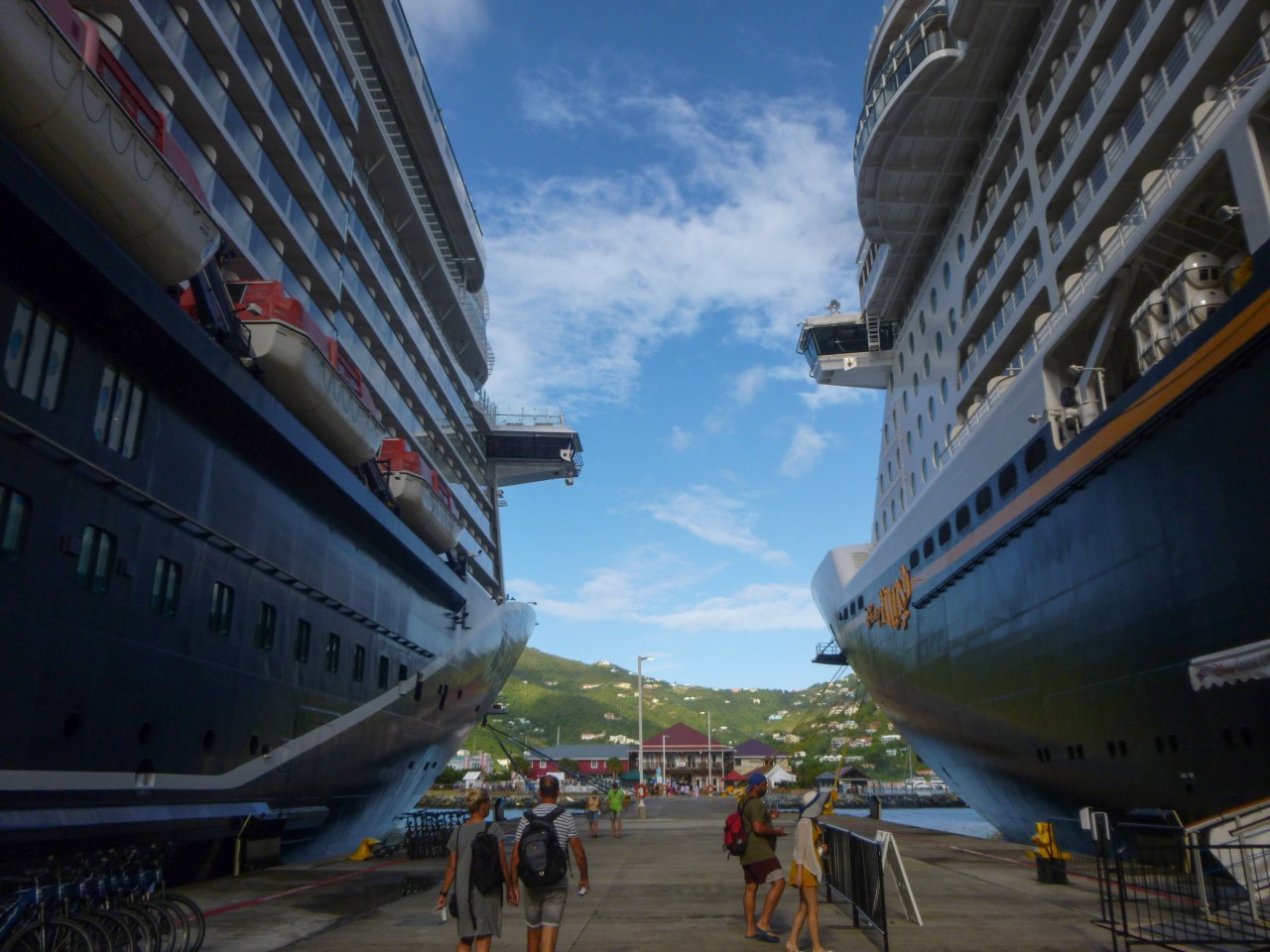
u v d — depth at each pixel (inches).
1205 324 518.9
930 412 1119.0
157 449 542.0
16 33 392.8
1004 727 813.2
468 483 1556.3
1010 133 906.1
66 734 452.4
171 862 560.7
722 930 384.2
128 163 466.3
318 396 721.0
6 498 421.7
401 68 1238.9
